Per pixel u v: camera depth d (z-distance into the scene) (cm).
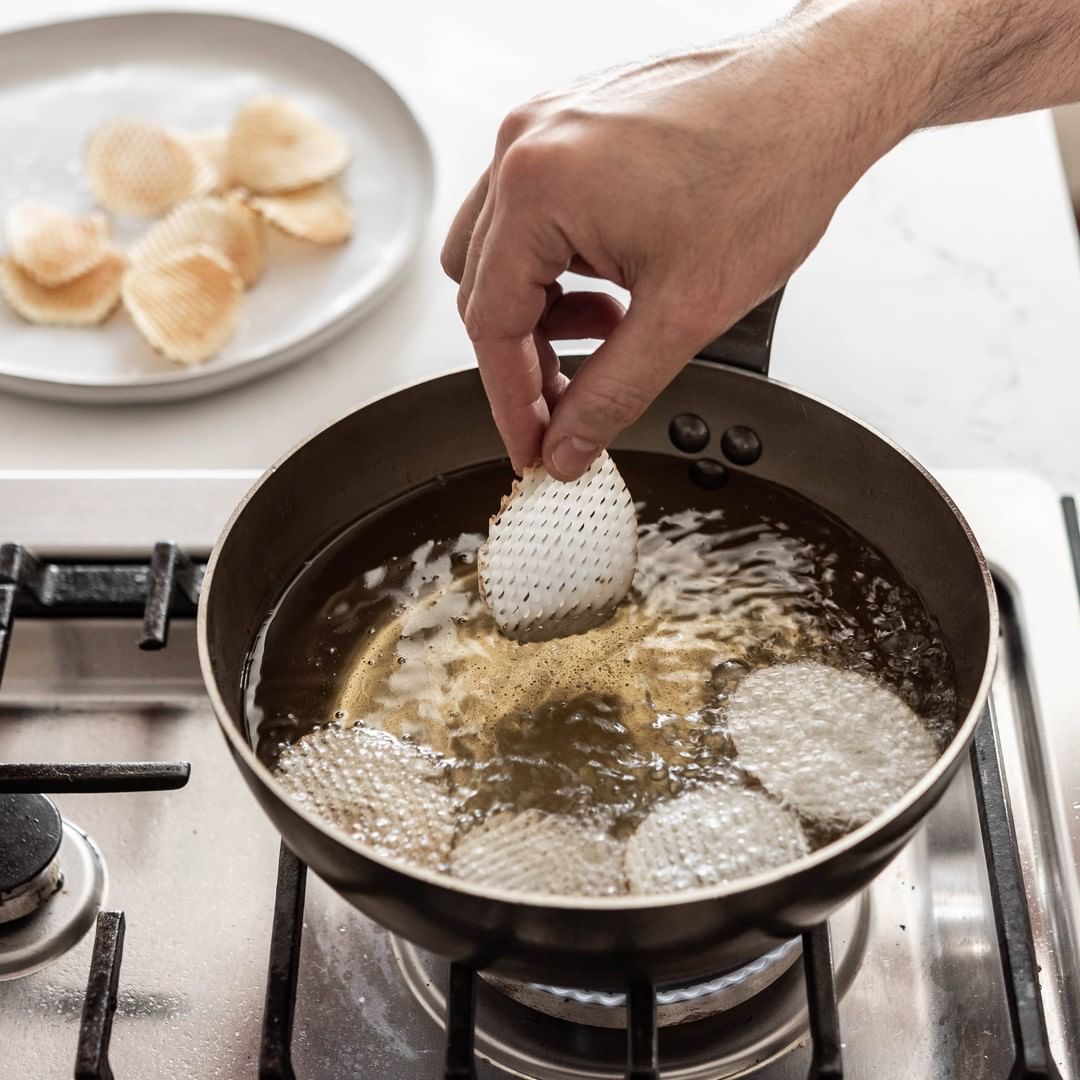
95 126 116
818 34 78
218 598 81
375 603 87
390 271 105
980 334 104
